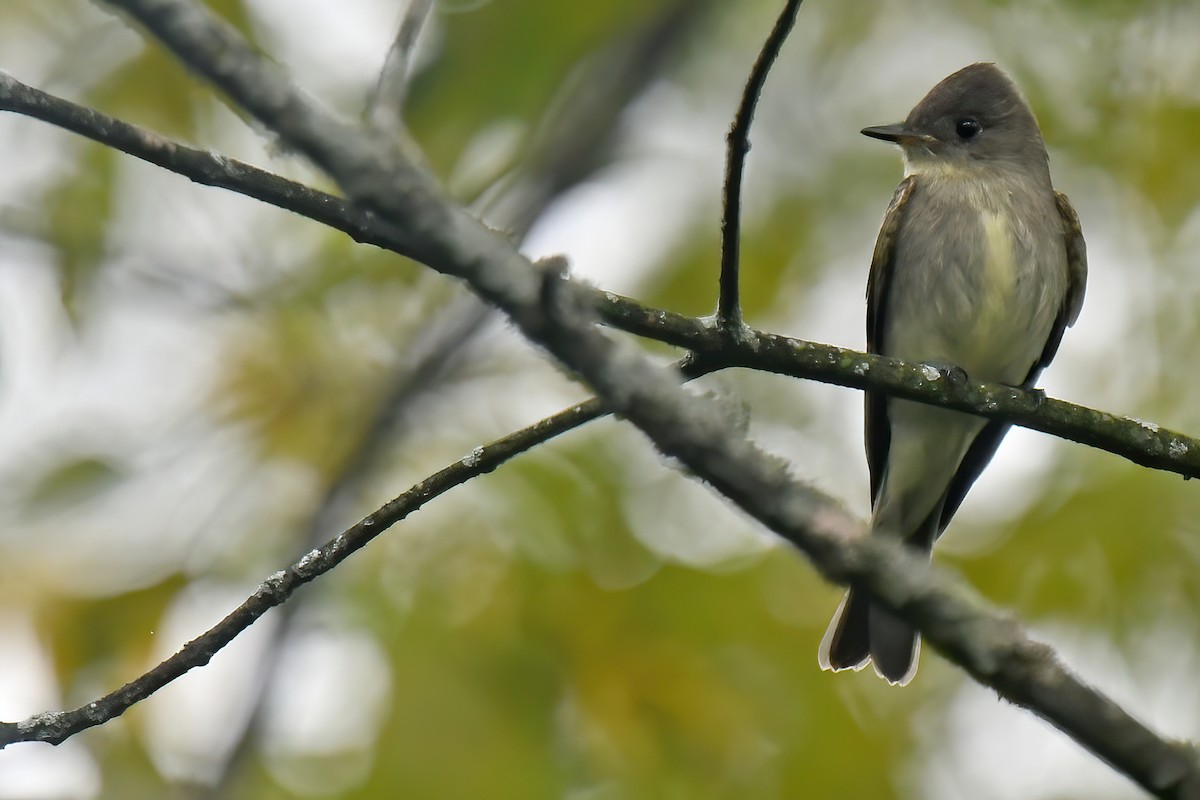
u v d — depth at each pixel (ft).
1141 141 39.60
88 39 36.99
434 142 36.24
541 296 12.48
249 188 21.08
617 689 32.73
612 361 12.76
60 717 21.13
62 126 20.07
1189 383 38.06
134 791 32.42
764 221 41.04
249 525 35.22
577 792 32.19
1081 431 25.71
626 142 42.11
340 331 38.14
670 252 39.68
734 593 33.96
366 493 34.83
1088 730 11.66
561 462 35.17
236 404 37.09
